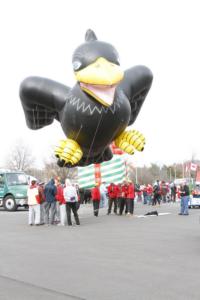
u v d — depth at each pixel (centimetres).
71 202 1903
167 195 4412
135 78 1409
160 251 1152
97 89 1244
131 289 755
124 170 3200
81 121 1278
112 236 1481
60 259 1050
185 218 2212
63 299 698
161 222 1984
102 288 764
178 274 868
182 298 696
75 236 1502
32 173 9212
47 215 1975
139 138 1365
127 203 2438
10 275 879
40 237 1485
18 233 1614
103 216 2397
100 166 3209
